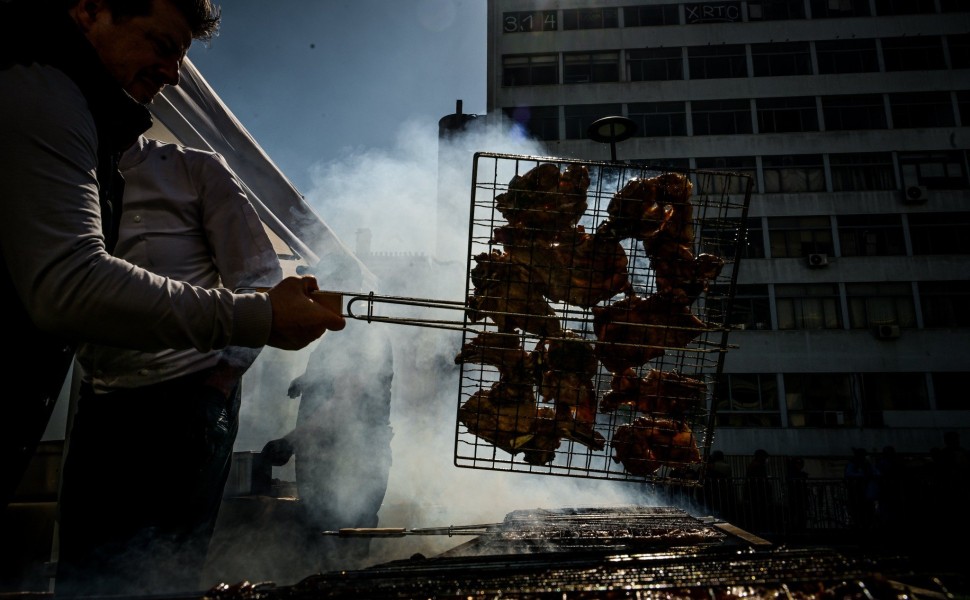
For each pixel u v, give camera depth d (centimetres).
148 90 173
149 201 214
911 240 2642
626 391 217
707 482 984
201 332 141
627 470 212
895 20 2836
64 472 202
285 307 155
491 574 153
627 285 216
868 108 2788
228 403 233
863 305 2598
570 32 2938
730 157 2766
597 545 229
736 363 2559
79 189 132
